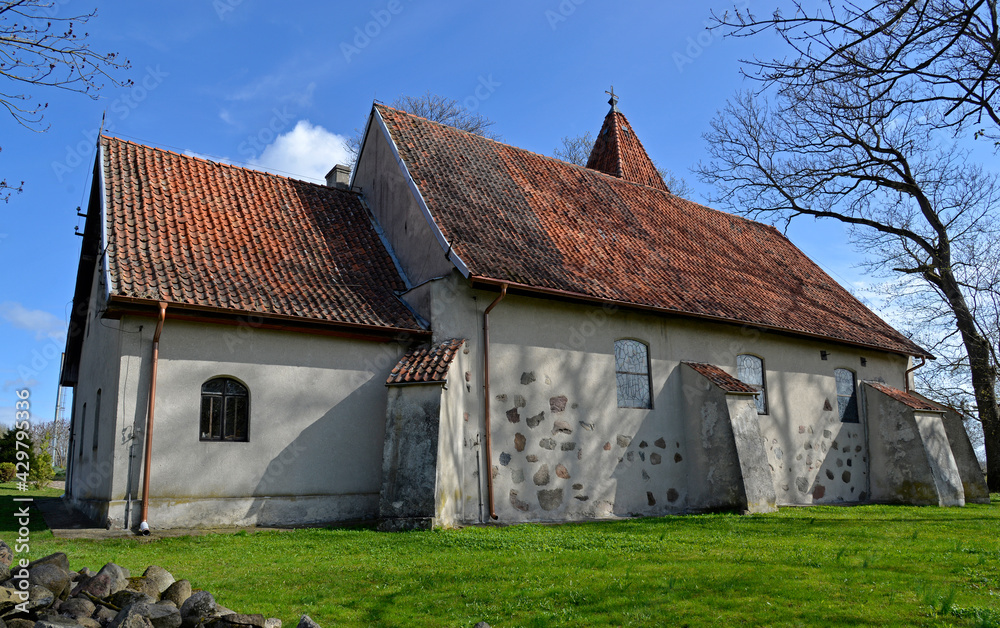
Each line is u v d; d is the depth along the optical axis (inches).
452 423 496.7
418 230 594.9
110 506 434.3
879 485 778.8
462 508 501.7
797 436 726.5
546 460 552.1
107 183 548.1
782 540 405.7
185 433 462.3
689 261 737.0
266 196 631.8
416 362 512.1
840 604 251.0
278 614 241.9
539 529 455.8
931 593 255.1
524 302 568.4
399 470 474.3
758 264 836.6
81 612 202.5
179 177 597.6
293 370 506.6
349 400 524.7
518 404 547.8
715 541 398.0
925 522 517.0
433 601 259.1
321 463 506.6
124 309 451.5
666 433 623.8
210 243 536.1
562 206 709.9
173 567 322.7
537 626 226.8
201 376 472.7
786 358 738.8
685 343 657.0
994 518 559.2
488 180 682.8
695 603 252.1
